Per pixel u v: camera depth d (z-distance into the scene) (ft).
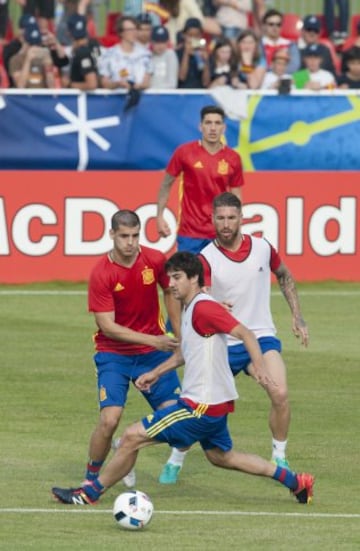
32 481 104.47
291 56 234.58
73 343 164.35
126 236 99.66
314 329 175.52
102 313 100.68
